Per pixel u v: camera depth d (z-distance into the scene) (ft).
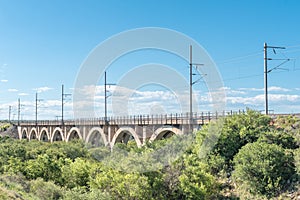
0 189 88.74
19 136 395.75
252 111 121.19
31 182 112.47
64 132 253.44
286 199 87.51
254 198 92.73
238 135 112.88
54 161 128.06
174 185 92.73
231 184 102.27
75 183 111.45
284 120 122.42
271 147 97.45
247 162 98.32
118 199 90.43
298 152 101.19
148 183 89.97
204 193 92.68
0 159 145.48
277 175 93.86
